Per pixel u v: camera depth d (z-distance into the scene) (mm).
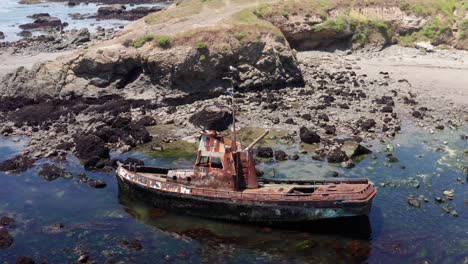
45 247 29047
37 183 36875
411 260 27625
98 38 83125
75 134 45781
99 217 32250
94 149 41094
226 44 55906
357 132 44719
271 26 59844
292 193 30188
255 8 68500
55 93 54281
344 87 56656
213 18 63031
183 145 43562
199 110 50906
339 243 29219
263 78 56844
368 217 31016
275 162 39406
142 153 42094
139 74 55875
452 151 41094
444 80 58719
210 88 55500
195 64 54375
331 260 27891
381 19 72875
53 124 48781
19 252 28594
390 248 28625
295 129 45812
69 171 38719
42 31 94500
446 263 27328
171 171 33531
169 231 30734
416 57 68625
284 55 57812
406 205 32875
